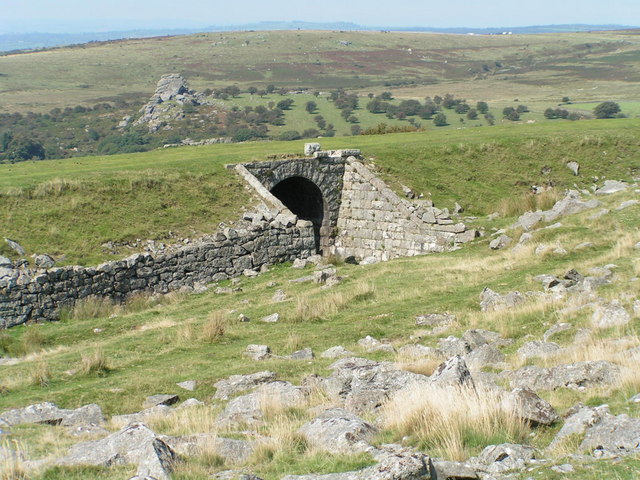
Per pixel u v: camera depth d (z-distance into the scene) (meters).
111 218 32.56
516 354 15.14
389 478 7.64
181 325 23.61
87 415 14.15
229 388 15.43
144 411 14.28
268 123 152.25
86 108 166.00
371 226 40.81
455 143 46.56
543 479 7.65
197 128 140.50
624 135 48.19
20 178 34.38
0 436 12.19
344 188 42.34
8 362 20.91
